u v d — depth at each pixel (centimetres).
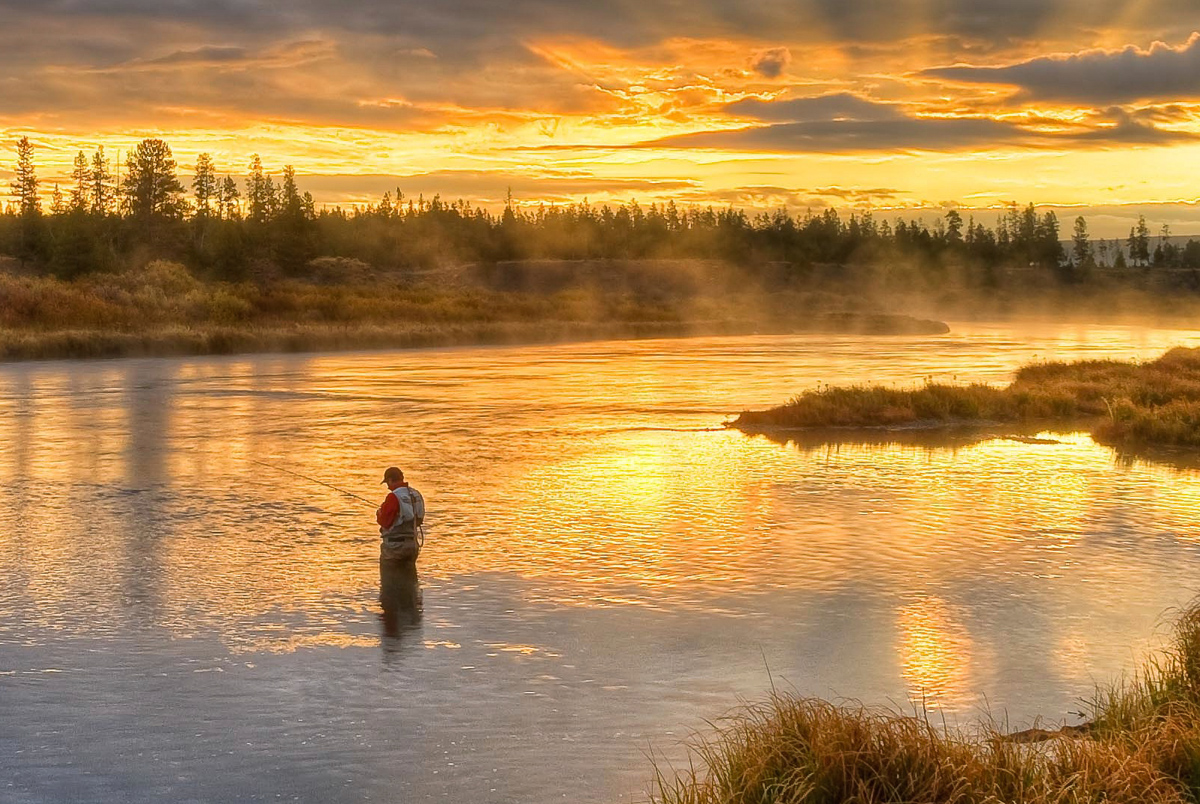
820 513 1756
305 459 2342
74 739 843
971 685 962
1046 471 2214
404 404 3525
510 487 2002
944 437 2778
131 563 1406
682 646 1076
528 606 1217
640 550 1492
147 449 2484
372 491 1955
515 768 791
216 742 838
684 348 7306
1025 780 628
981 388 3434
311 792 754
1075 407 3250
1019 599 1247
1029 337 9831
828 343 8238
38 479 2070
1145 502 1864
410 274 15738
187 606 1209
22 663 1016
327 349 6912
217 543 1529
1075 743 718
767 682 972
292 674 992
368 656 1044
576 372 4984
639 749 824
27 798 742
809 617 1174
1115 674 989
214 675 988
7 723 873
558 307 10825
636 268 17150
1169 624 1147
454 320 9181
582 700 929
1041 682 969
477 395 3841
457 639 1098
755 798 619
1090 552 1488
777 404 3534
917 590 1287
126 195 14488
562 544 1529
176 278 8262
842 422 2991
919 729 682
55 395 3778
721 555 1462
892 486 2020
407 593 1269
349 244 17000
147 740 841
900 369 5241
